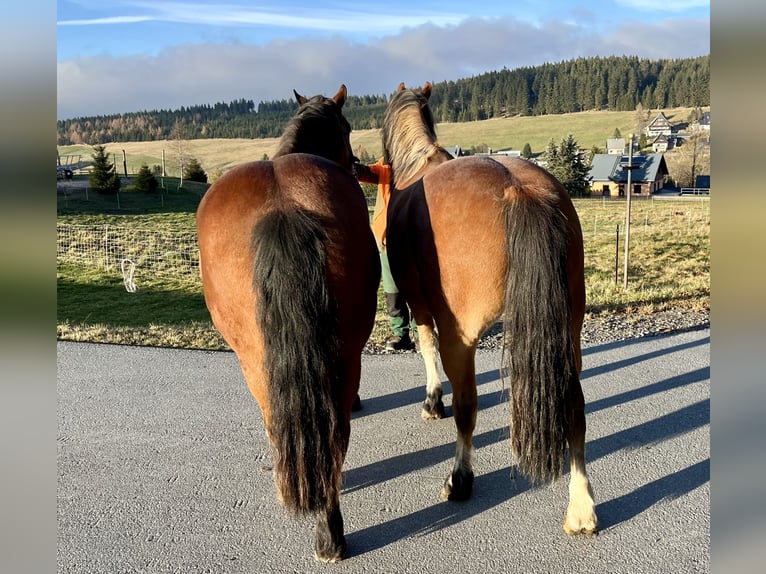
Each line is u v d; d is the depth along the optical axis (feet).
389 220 10.61
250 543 9.57
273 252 7.23
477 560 8.93
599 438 12.83
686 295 25.48
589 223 64.34
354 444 13.02
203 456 12.54
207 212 8.14
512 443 8.23
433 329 13.66
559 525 9.75
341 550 8.90
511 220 8.06
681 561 8.71
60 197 85.05
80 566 9.02
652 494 10.53
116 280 38.75
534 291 7.88
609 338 20.06
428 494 10.90
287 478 7.39
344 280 7.83
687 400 14.71
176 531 9.92
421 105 12.08
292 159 8.54
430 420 14.15
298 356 7.20
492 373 17.06
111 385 16.69
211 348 20.21
